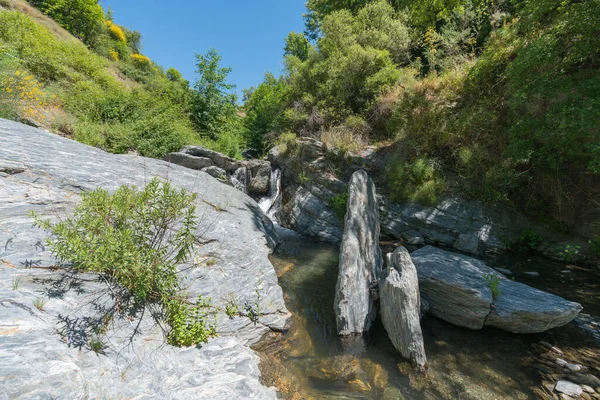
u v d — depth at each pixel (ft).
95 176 19.36
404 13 51.57
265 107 57.36
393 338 14.82
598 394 12.17
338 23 48.80
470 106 32.63
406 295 14.26
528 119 24.43
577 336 16.34
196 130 52.34
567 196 28.32
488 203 31.12
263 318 15.72
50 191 15.97
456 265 19.66
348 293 16.16
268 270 19.53
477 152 30.73
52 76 44.21
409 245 30.58
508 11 38.86
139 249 12.35
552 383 12.87
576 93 20.68
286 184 41.24
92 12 78.79
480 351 14.97
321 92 45.96
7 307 9.18
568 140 22.25
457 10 44.04
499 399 11.94
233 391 10.22
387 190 34.24
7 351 7.65
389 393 12.06
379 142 38.11
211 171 36.99
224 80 56.24
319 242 31.63
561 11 22.63
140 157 29.25
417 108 35.50
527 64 23.36
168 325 12.77
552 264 26.17
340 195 33.81
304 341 15.26
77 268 12.18
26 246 12.16
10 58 35.99
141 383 9.23
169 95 55.42
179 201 12.97
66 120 34.94
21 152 18.20
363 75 43.32
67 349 8.90
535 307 15.49
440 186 31.96
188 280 15.44
